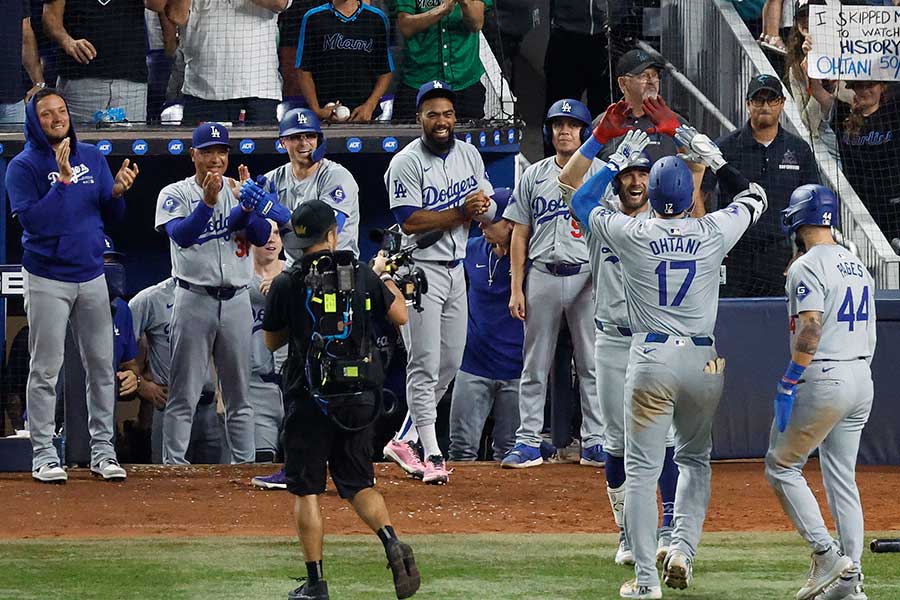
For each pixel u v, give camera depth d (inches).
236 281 1354.6
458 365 1331.2
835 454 821.9
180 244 1322.6
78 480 1286.9
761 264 1542.8
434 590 815.1
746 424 1448.1
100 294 1274.6
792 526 1085.8
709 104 1716.3
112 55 1728.6
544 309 1355.8
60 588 818.8
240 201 1261.1
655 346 781.3
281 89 1809.8
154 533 1040.2
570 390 1461.6
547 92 1828.2
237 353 1370.6
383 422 1648.6
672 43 1755.7
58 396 1494.8
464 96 1806.1
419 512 1138.7
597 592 807.7
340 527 1078.4
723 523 1103.6
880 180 1722.4
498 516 1123.9
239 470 1350.9
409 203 1289.4
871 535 1043.9
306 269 764.0
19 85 1748.3
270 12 1765.5
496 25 1872.5
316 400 740.7
